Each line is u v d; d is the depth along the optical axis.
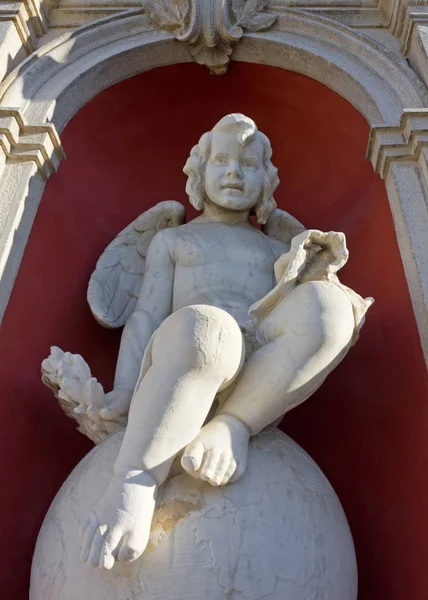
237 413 2.09
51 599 1.92
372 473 2.68
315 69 3.80
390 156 3.20
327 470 2.78
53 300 3.01
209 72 3.97
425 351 2.63
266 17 3.92
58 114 3.46
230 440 2.00
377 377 2.85
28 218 3.04
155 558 1.83
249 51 3.91
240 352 2.03
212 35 3.83
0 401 2.62
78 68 3.66
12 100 3.36
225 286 2.73
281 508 1.94
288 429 2.91
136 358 2.55
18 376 2.73
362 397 2.86
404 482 2.57
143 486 1.87
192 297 2.72
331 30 3.83
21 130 3.25
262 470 2.02
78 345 3.00
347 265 3.25
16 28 3.70
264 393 2.08
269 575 1.83
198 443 1.95
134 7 4.04
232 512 1.89
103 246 3.38
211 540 1.84
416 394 2.67
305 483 2.06
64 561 1.93
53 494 2.62
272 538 1.88
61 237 3.21
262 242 2.92
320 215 3.55
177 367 1.96
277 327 2.17
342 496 2.69
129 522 1.81
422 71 3.51
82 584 1.86
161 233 2.94
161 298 2.78
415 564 2.38
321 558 1.93
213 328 1.98
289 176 3.74
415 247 2.87
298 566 1.88
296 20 3.91
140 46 3.81
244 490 1.94
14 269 2.86
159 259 2.86
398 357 2.81
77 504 2.02
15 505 2.50
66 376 2.35
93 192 3.51
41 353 2.86
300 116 3.86
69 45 3.75
